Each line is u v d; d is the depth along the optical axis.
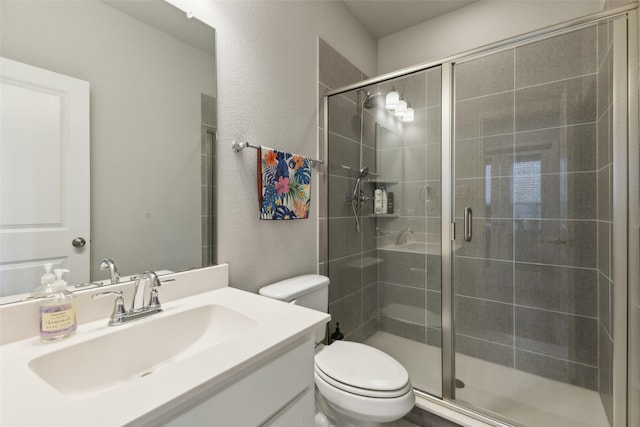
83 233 0.85
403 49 2.37
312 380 0.85
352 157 2.00
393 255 1.99
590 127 1.59
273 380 0.71
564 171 1.67
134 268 0.96
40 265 0.77
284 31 1.54
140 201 0.97
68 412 0.45
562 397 1.59
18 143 0.74
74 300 0.74
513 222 1.81
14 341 0.69
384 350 1.93
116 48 0.92
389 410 1.08
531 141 1.74
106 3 0.89
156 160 1.01
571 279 1.69
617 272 1.31
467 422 1.38
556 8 1.80
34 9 0.76
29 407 0.46
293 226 1.62
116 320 0.80
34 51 0.76
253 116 1.36
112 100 0.91
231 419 0.60
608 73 1.38
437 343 1.74
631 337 1.26
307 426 0.82
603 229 1.51
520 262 1.81
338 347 1.42
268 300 1.01
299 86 1.65
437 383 1.62
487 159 1.85
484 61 1.82
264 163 1.37
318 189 1.80
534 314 1.78
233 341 0.68
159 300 0.97
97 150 0.87
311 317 0.85
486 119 1.83
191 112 1.12
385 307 2.04
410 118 1.82
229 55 1.25
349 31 2.13
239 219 1.30
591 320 1.64
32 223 0.76
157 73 1.02
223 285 1.20
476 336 1.93
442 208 1.72
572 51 1.61
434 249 1.79
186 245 1.10
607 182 1.42
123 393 0.49
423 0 2.04
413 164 1.85
